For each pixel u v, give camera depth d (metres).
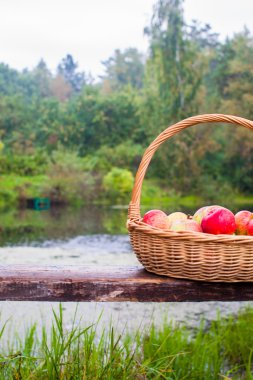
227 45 21.98
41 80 24.69
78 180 16.45
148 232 1.11
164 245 1.10
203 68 20.88
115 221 10.63
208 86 21.66
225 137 19.41
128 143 21.50
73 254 6.20
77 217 11.57
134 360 1.48
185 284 1.09
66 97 24.73
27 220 10.77
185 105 20.58
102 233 8.43
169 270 1.12
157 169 19.28
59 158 19.28
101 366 1.35
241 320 2.36
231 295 1.10
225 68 21.53
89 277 1.11
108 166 20.56
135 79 25.34
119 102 22.00
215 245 1.06
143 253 1.16
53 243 7.18
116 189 16.73
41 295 1.09
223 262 1.07
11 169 18.59
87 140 22.02
